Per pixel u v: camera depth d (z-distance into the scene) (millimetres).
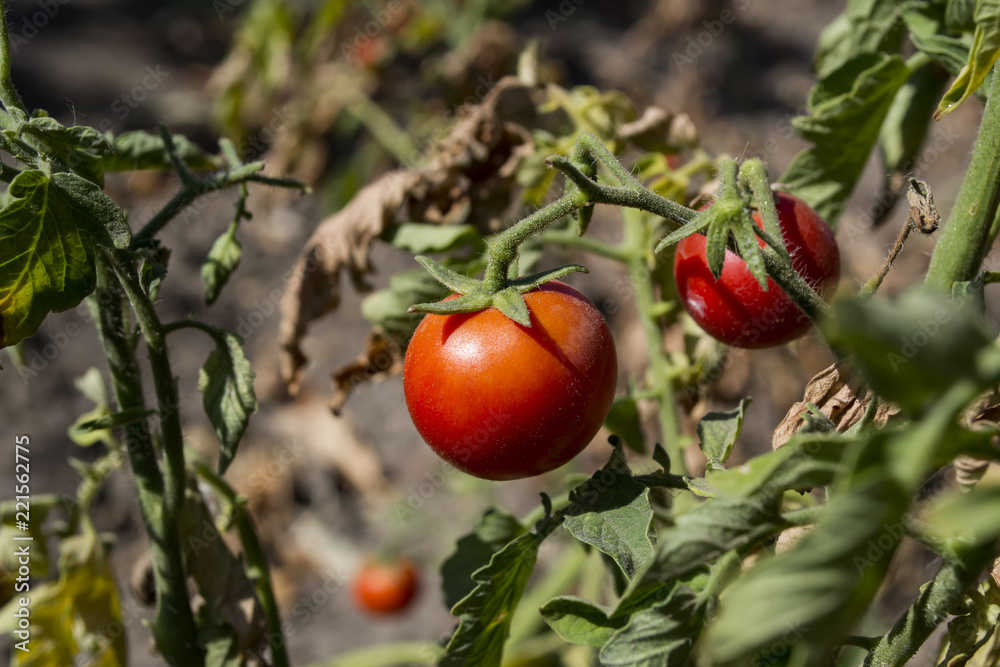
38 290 273
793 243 302
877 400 273
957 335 207
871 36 365
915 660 464
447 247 383
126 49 1146
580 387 277
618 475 277
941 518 212
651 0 1242
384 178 392
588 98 392
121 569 640
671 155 388
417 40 928
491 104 391
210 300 323
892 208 377
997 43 281
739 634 211
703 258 304
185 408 763
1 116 281
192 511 337
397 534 642
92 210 269
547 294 284
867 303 206
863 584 216
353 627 678
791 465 228
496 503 722
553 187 427
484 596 281
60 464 704
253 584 343
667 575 240
